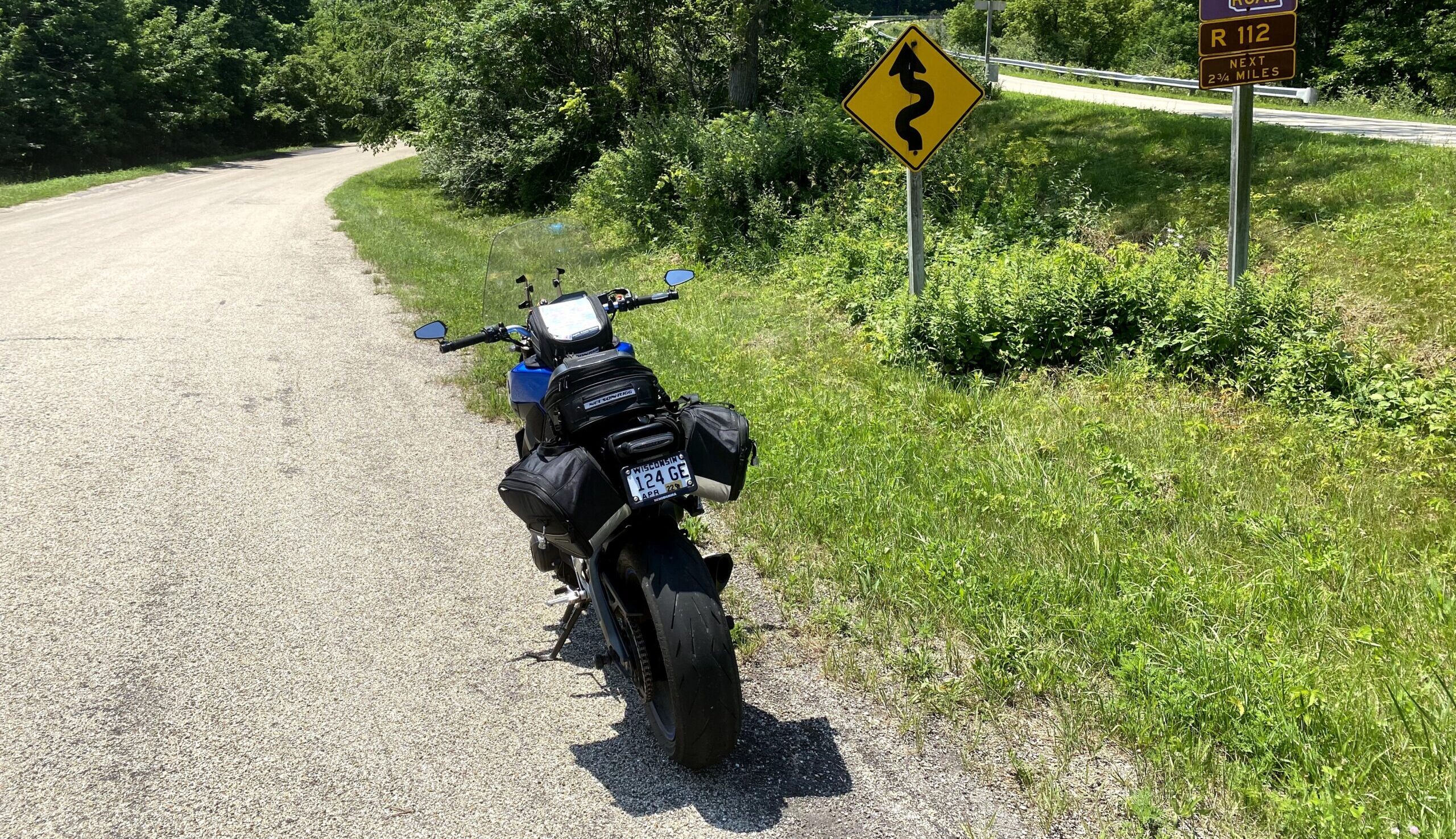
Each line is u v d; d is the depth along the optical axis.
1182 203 11.77
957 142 13.66
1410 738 3.13
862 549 4.61
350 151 57.62
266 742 3.45
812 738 3.42
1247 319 7.16
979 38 52.22
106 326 9.96
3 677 3.85
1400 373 6.57
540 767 3.30
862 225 12.31
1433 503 4.97
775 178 14.10
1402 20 33.22
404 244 15.95
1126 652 3.68
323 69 59.69
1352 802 2.81
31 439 6.61
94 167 44.59
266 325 10.27
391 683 3.83
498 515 5.51
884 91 7.66
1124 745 3.28
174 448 6.53
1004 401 6.84
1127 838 2.85
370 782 3.22
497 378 8.07
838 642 4.02
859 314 9.53
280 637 4.18
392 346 9.43
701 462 3.22
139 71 47.69
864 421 6.52
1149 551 4.54
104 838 2.96
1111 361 7.50
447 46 23.80
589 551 3.12
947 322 7.80
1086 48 44.25
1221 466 5.57
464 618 4.36
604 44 21.31
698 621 3.00
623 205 15.27
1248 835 2.84
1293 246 9.48
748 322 9.61
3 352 8.78
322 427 7.05
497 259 4.65
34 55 42.62
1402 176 11.67
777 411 6.79
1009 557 4.53
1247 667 3.46
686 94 19.53
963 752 3.29
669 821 3.01
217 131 56.69
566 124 21.61
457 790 3.18
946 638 3.98
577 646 4.13
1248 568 4.42
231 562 4.89
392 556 4.98
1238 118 7.28
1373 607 3.99
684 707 2.97
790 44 18.25
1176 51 44.12
